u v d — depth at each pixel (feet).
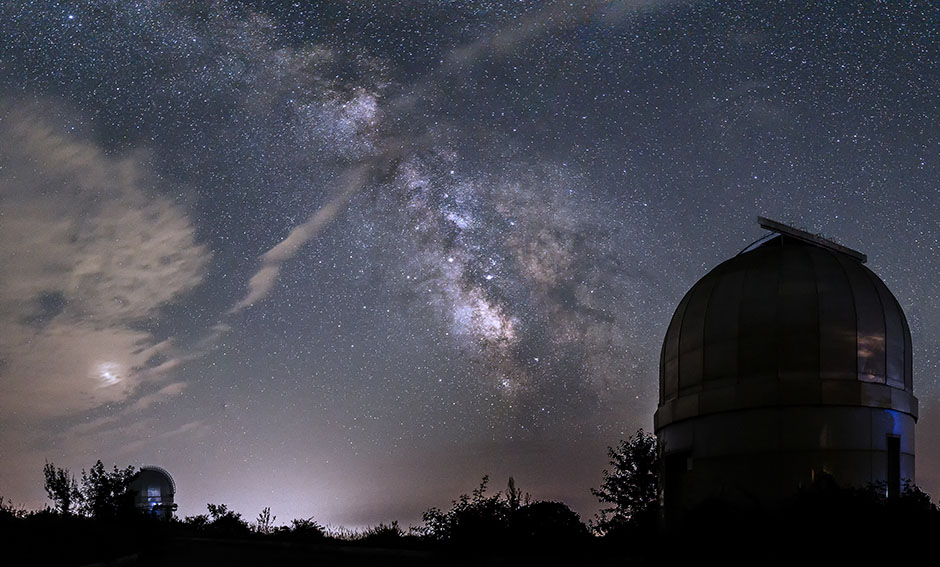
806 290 58.08
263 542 57.21
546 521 52.85
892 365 58.23
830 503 45.01
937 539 41.81
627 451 68.69
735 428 58.03
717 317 59.98
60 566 46.52
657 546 48.37
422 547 53.83
